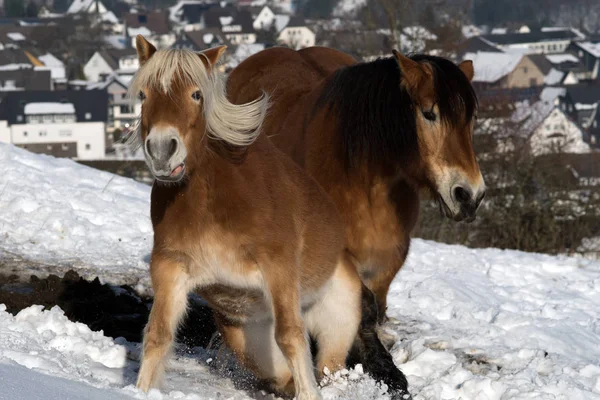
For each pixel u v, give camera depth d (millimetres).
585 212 34844
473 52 82438
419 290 14531
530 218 34781
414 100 9531
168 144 7070
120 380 8219
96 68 144125
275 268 7676
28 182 17266
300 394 7445
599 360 12484
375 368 9570
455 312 13508
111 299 11766
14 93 100312
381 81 9945
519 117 43156
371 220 10164
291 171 8508
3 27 165500
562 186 35000
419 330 12406
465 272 16516
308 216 8375
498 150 37062
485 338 12156
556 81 114875
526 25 167500
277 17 159875
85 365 8391
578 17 191625
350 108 10172
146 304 12359
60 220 15445
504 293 15547
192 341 11062
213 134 7641
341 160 10227
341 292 9125
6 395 5730
